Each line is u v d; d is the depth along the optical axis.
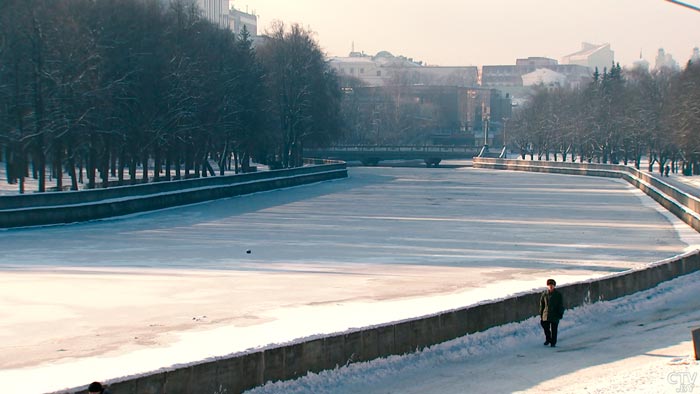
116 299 43.16
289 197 115.12
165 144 106.88
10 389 27.20
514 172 196.88
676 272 49.97
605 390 26.33
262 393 26.70
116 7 98.25
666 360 30.92
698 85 145.88
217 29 132.50
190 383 24.84
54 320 38.25
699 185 144.12
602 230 79.06
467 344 33.81
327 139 164.25
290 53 157.62
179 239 68.75
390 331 31.12
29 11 87.94
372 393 27.89
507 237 72.88
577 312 39.66
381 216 90.50
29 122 92.44
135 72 97.44
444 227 80.31
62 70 89.44
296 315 39.34
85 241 66.69
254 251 62.22
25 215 74.69
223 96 120.31
